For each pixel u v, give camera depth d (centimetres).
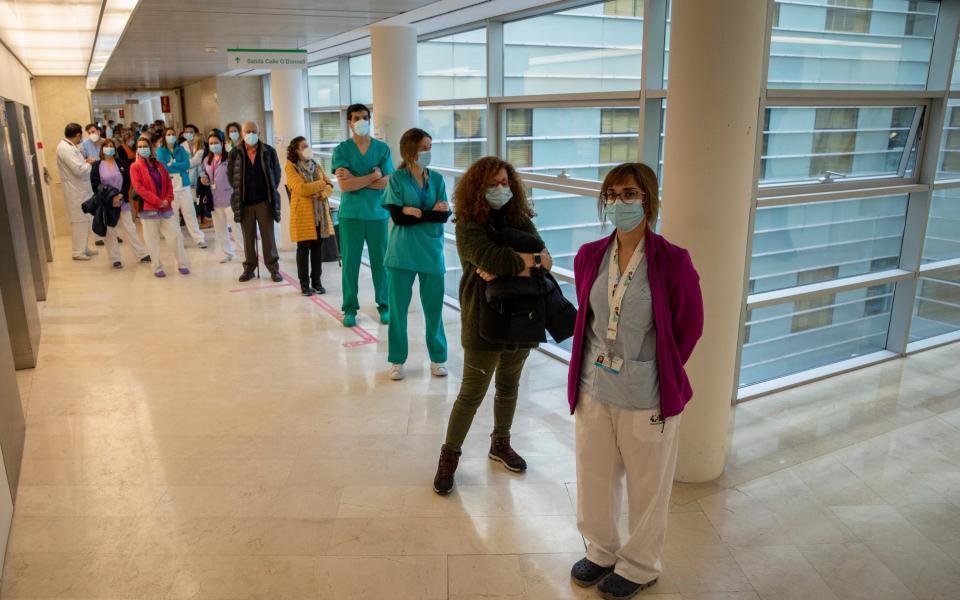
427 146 436
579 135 515
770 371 498
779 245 471
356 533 302
